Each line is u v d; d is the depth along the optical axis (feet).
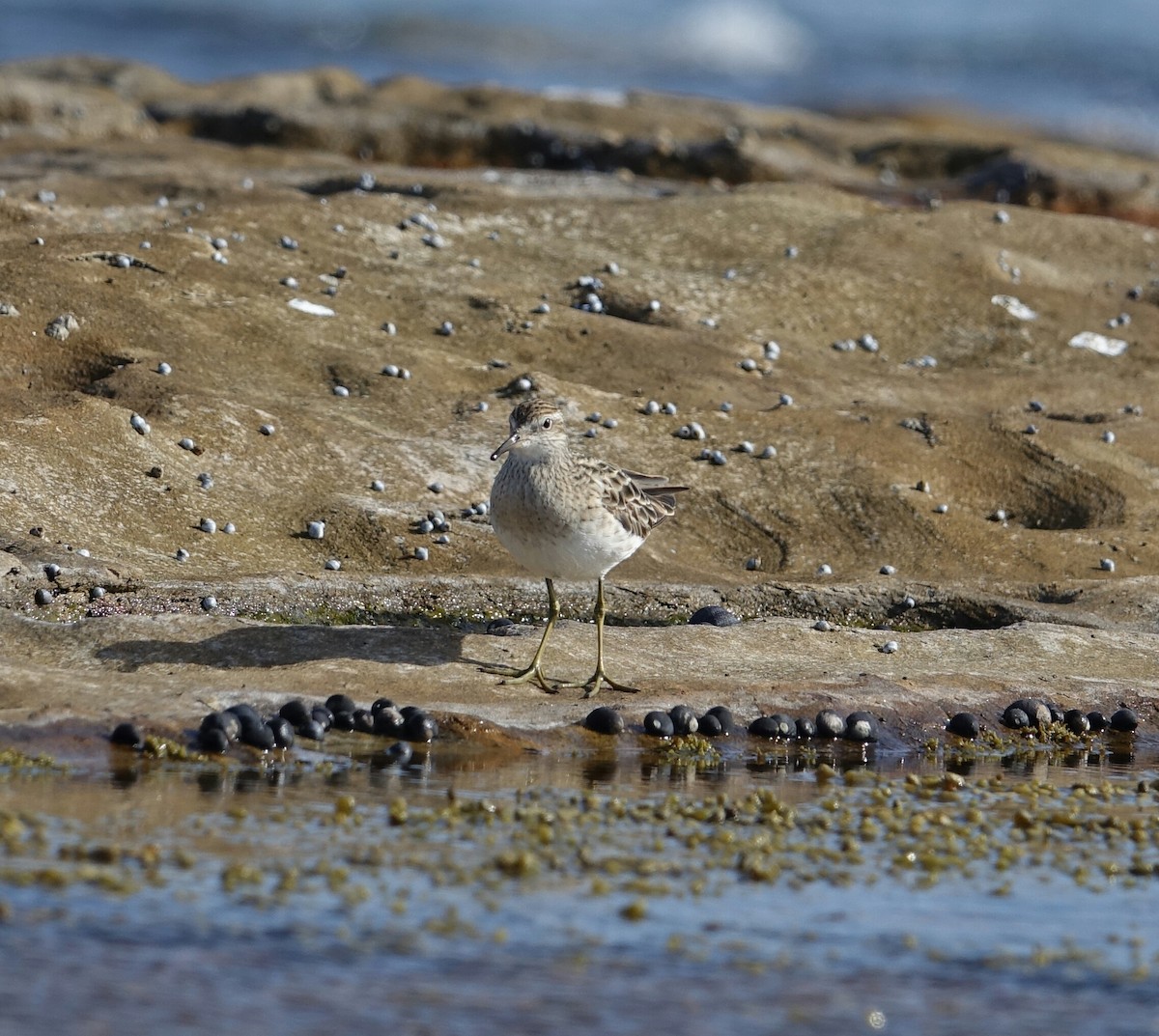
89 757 36.47
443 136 113.60
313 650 43.16
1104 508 61.26
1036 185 108.06
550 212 80.59
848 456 61.87
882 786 38.81
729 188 97.71
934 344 74.33
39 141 98.84
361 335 65.05
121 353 59.88
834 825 35.58
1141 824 36.58
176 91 118.32
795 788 38.29
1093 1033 25.85
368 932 28.22
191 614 46.26
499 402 62.13
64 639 42.27
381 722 39.29
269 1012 25.18
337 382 61.72
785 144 112.88
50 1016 24.63
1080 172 108.78
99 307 61.87
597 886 30.89
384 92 119.75
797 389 67.10
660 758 40.06
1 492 50.06
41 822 32.32
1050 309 77.97
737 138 110.42
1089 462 63.41
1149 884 32.78
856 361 71.56
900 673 46.34
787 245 80.28
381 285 69.51
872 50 235.40
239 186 80.89
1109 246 85.35
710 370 67.21
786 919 29.99
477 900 29.89
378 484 55.83
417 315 67.82
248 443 56.13
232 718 37.78
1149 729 45.68
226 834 32.37
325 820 33.55
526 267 74.38
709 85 211.00
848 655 47.83
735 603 53.06
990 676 46.73
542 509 41.78
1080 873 33.30
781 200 85.20
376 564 52.65
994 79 217.36
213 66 197.47
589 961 27.63
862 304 75.46
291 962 26.94
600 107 117.08
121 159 93.04
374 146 112.98
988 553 57.67
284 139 112.57
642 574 54.19
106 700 38.65
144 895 29.17
